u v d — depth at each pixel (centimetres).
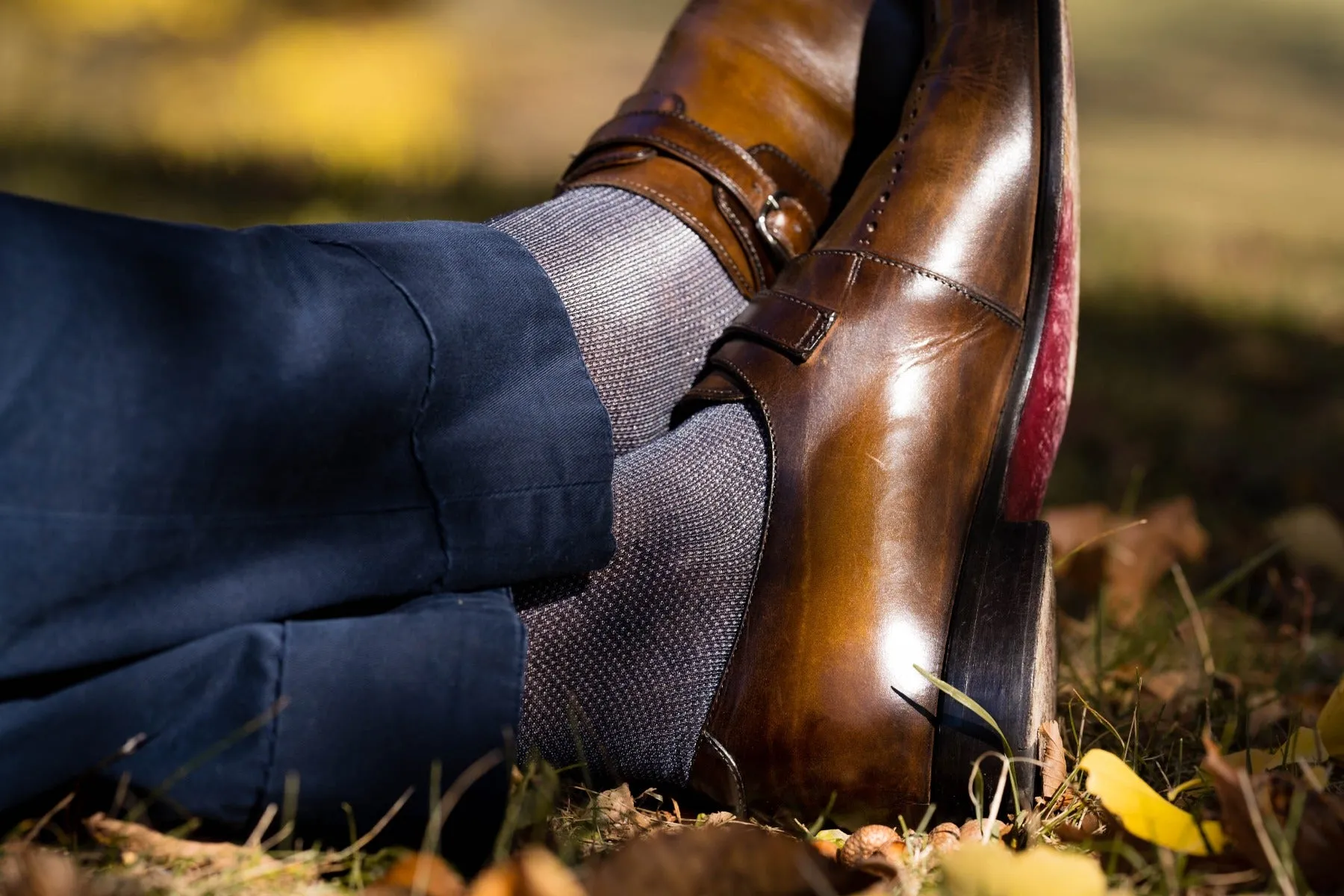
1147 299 447
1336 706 109
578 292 124
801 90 148
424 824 91
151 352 84
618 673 107
